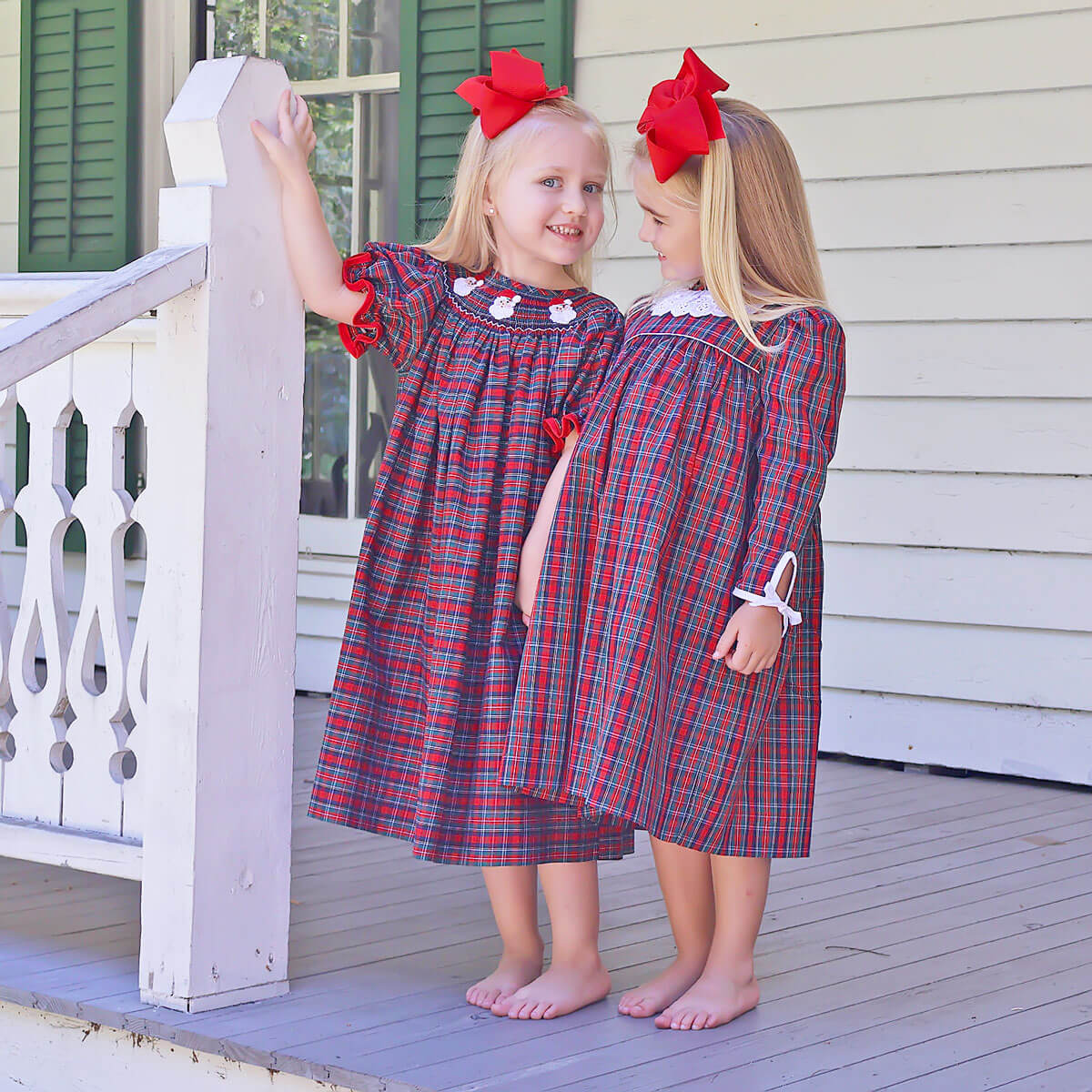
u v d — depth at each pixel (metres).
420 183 4.38
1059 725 3.69
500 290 2.07
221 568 1.96
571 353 2.03
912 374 3.82
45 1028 2.07
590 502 1.95
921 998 2.10
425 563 2.05
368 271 2.02
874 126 3.82
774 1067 1.81
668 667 1.90
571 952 2.03
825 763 3.98
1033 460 3.68
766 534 1.88
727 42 3.99
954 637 3.81
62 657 2.23
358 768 2.02
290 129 2.01
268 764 2.03
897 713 3.90
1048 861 2.96
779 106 3.94
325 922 2.45
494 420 2.00
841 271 3.90
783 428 1.91
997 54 3.66
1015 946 2.37
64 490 2.25
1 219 5.25
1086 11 3.55
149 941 2.00
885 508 3.88
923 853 3.01
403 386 2.06
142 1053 1.98
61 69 4.91
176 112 1.97
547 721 1.92
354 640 2.03
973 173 3.71
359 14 4.59
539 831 1.96
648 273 4.14
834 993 2.12
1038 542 3.69
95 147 4.89
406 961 2.23
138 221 4.88
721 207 1.96
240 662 1.99
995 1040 1.93
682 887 2.04
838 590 3.95
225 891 1.99
